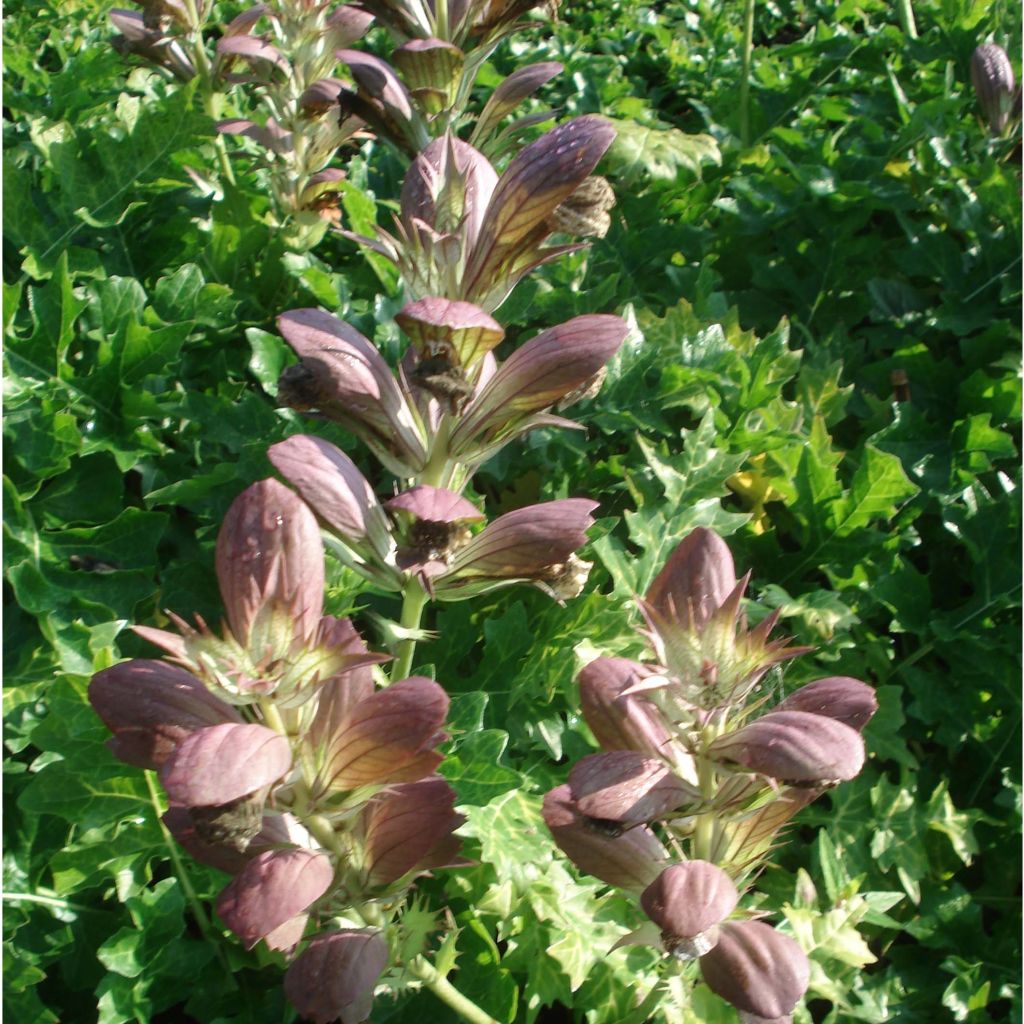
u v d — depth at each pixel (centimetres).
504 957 44
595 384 38
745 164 80
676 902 31
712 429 54
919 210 78
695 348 59
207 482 52
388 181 71
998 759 55
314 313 36
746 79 83
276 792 33
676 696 32
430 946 44
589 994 43
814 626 53
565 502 37
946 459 63
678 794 32
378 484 55
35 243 59
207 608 51
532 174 34
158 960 43
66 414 51
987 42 80
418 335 35
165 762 29
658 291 71
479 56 45
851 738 31
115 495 53
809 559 57
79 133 61
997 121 77
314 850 32
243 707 32
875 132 81
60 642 47
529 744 48
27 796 42
